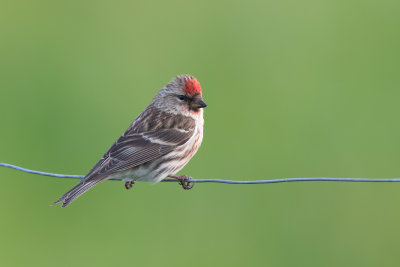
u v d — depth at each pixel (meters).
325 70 16.50
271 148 14.88
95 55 16.56
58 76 16.12
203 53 16.77
